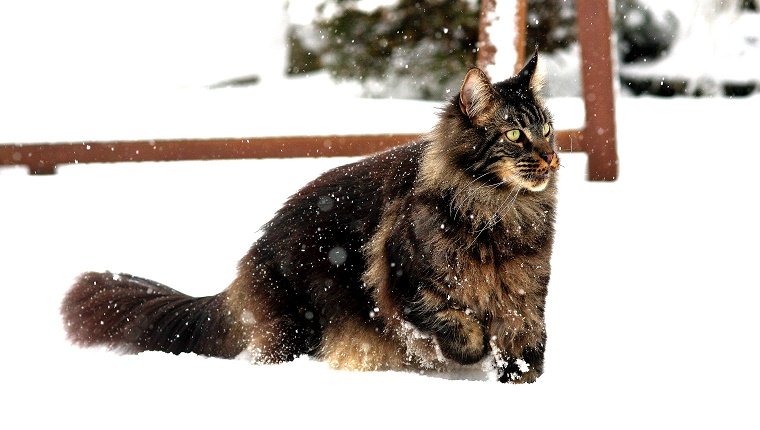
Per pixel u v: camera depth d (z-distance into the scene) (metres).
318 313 6.07
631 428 4.58
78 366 5.56
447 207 5.61
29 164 10.93
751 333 6.34
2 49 14.78
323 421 4.64
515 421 4.66
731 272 7.62
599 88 10.08
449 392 5.10
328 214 6.14
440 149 5.74
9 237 8.89
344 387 5.16
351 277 5.99
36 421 4.66
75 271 8.00
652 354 6.03
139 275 7.96
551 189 5.87
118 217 9.49
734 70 14.77
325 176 6.41
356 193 6.12
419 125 10.94
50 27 15.32
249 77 14.45
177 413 4.75
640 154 11.34
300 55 14.46
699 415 4.75
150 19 15.14
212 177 10.76
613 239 8.51
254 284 6.19
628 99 14.33
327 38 14.33
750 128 12.35
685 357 5.93
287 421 4.64
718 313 6.78
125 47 14.75
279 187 10.27
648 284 7.45
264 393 5.05
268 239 6.30
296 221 6.23
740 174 10.33
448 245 5.58
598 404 4.93
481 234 5.62
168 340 6.34
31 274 7.92
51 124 11.80
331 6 14.20
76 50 14.88
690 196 9.62
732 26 14.98
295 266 6.12
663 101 14.20
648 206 9.39
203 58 14.62
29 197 10.12
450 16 13.94
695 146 11.59
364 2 14.02
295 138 10.10
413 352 5.87
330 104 12.48
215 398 4.96
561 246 8.38
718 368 5.66
